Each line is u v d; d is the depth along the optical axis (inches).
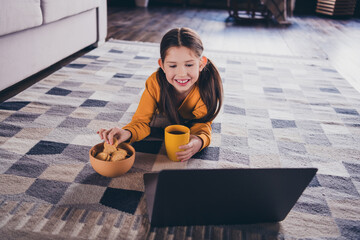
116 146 34.4
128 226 27.8
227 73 70.7
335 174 37.1
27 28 55.3
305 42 109.2
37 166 34.9
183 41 32.4
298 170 25.3
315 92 62.2
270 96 59.0
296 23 145.9
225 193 26.0
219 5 184.7
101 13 85.2
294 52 94.9
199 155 39.3
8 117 45.0
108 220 28.3
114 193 31.7
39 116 46.0
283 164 38.4
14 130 41.8
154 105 41.2
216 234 27.7
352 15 169.9
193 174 23.9
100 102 52.1
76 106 50.1
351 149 42.6
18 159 35.8
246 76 69.5
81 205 29.8
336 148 42.6
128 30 113.1
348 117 51.9
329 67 79.7
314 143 43.6
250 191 26.2
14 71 54.6
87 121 45.8
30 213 28.4
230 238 27.4
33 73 60.2
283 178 25.6
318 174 36.9
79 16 74.9
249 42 105.3
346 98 59.9
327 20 157.2
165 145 38.0
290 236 28.0
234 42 104.3
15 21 50.7
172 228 28.0
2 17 47.7
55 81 59.5
